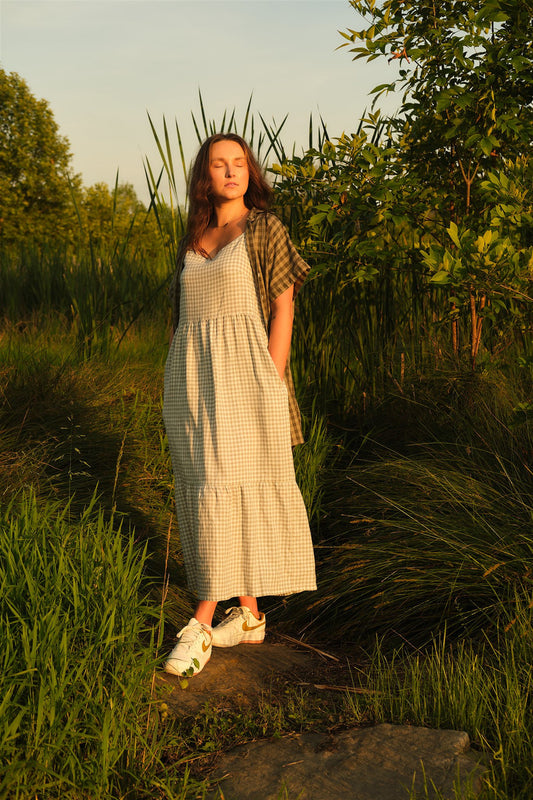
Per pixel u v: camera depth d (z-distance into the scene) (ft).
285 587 7.46
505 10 11.35
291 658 7.86
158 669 7.10
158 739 5.93
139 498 11.08
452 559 8.41
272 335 7.51
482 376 11.98
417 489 10.14
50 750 4.96
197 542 7.26
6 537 6.56
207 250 7.86
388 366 13.73
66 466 11.11
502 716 6.01
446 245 12.39
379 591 8.68
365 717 6.36
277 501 7.37
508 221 9.77
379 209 11.68
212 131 13.93
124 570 6.77
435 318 13.74
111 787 5.16
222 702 6.70
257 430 7.32
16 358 14.74
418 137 12.19
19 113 87.40
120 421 13.03
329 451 12.60
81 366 15.08
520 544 8.27
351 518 10.53
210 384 7.30
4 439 11.20
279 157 13.97
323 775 5.45
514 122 10.85
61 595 6.00
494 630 7.57
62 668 5.26
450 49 10.79
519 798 5.00
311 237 13.10
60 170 89.45
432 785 5.20
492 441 10.53
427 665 7.22
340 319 13.97
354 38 11.41
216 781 5.42
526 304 10.98
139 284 20.95
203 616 7.40
